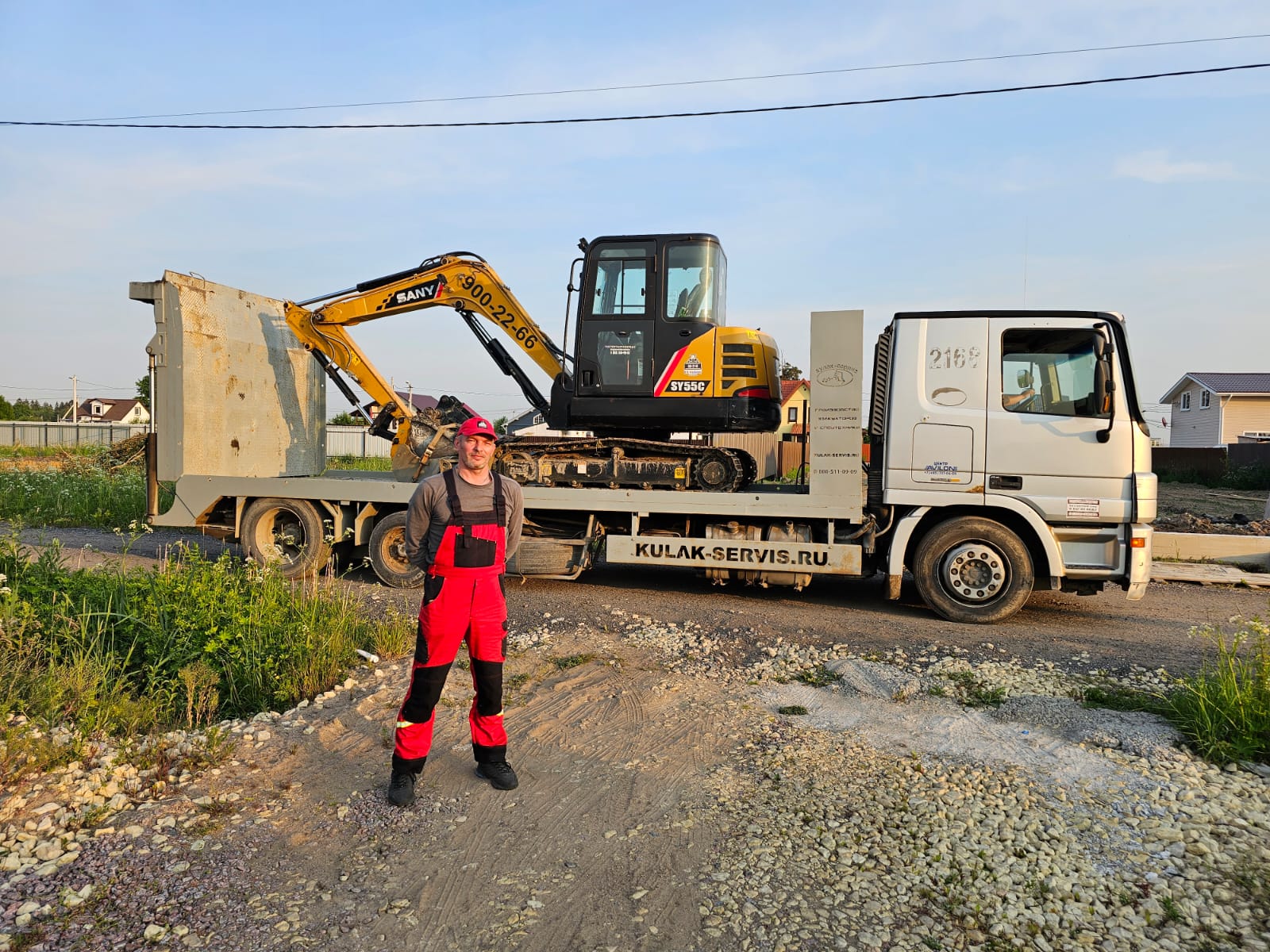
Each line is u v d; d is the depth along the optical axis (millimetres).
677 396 8062
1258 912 2906
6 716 4125
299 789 3896
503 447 8625
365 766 4160
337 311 9406
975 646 6441
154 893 2998
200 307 8922
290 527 9102
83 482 15703
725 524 8086
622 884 3119
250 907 2939
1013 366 7219
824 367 7465
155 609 5590
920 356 7320
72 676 4613
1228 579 9477
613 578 9375
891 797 3809
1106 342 6992
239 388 9516
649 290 8125
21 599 5859
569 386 8477
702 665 5980
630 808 3736
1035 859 3262
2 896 2932
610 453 8477
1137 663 5922
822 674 5770
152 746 4184
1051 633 6910
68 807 3586
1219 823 3521
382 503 8883
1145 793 3809
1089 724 4676
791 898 3023
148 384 8766
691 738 4582
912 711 5008
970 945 2762
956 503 7254
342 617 6160
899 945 2760
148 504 8836
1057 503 7066
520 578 9125
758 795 3850
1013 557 7156
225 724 4598
